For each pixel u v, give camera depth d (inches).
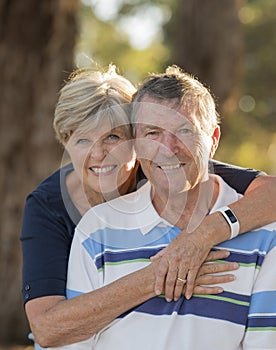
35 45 340.2
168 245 124.6
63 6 340.8
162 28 671.1
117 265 126.4
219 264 123.9
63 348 127.2
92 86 137.3
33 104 343.3
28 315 129.9
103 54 745.0
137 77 742.5
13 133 342.0
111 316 123.4
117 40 746.2
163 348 121.7
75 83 138.7
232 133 634.8
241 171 143.3
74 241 130.2
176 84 123.2
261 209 126.7
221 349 122.5
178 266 122.6
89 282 127.4
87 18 713.6
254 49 658.2
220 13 409.1
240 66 415.5
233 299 123.3
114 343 124.9
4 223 343.9
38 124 342.6
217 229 124.6
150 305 123.3
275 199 128.0
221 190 131.2
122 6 723.4
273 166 712.4
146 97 123.6
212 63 409.4
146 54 743.1
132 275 123.4
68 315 124.5
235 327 123.1
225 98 410.6
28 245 137.7
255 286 124.7
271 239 125.9
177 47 419.5
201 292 122.6
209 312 122.4
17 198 343.9
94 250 127.6
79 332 125.1
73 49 346.9
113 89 137.7
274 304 124.3
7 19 338.3
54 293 131.0
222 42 409.1
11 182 343.0
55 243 137.1
